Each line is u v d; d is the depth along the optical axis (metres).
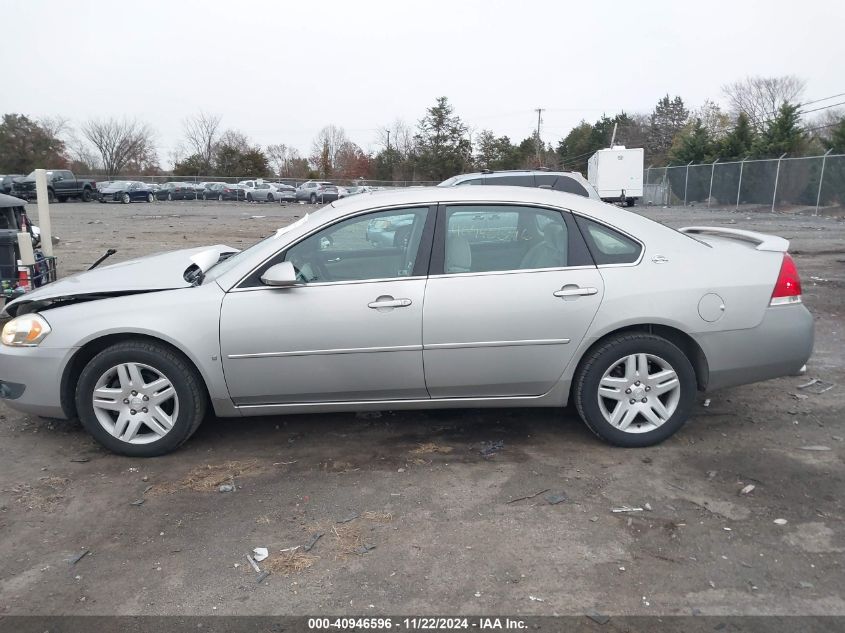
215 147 81.44
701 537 3.24
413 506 3.58
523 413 4.87
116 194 41.41
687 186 37.16
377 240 4.18
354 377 4.09
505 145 71.81
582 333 4.05
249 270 4.11
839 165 26.39
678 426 4.21
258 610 2.77
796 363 4.22
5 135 64.81
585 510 3.50
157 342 4.10
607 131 85.94
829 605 2.74
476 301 4.01
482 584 2.91
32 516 3.54
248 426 4.71
